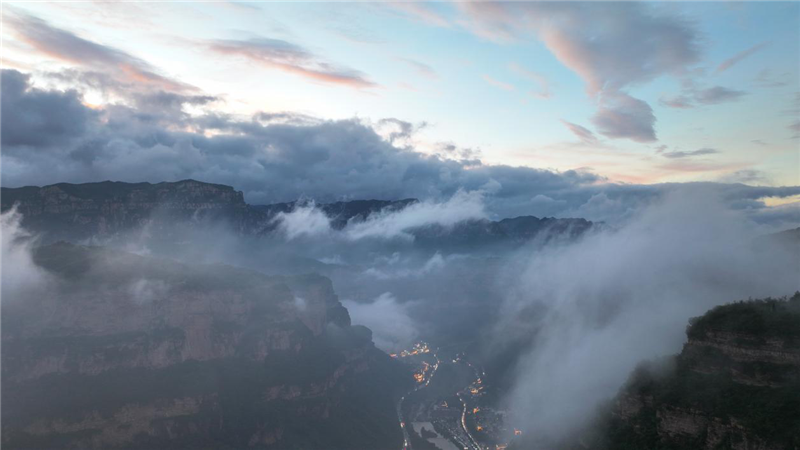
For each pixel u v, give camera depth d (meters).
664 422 166.62
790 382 154.38
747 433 147.12
